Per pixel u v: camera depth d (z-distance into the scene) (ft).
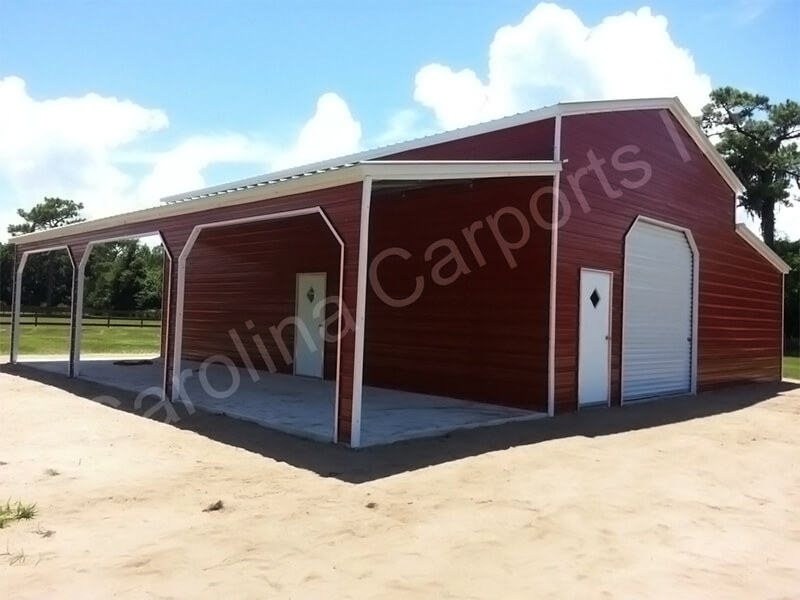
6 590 9.69
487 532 12.69
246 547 11.64
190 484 15.58
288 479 16.06
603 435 23.06
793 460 20.31
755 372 45.14
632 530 13.14
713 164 39.19
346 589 10.02
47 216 258.98
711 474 18.11
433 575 10.62
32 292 199.52
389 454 18.83
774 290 48.21
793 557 12.01
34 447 19.33
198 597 9.62
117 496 14.57
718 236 39.96
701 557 11.84
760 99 109.50
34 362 43.70
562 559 11.47
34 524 12.65
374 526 12.85
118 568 10.59
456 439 21.17
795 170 107.76
